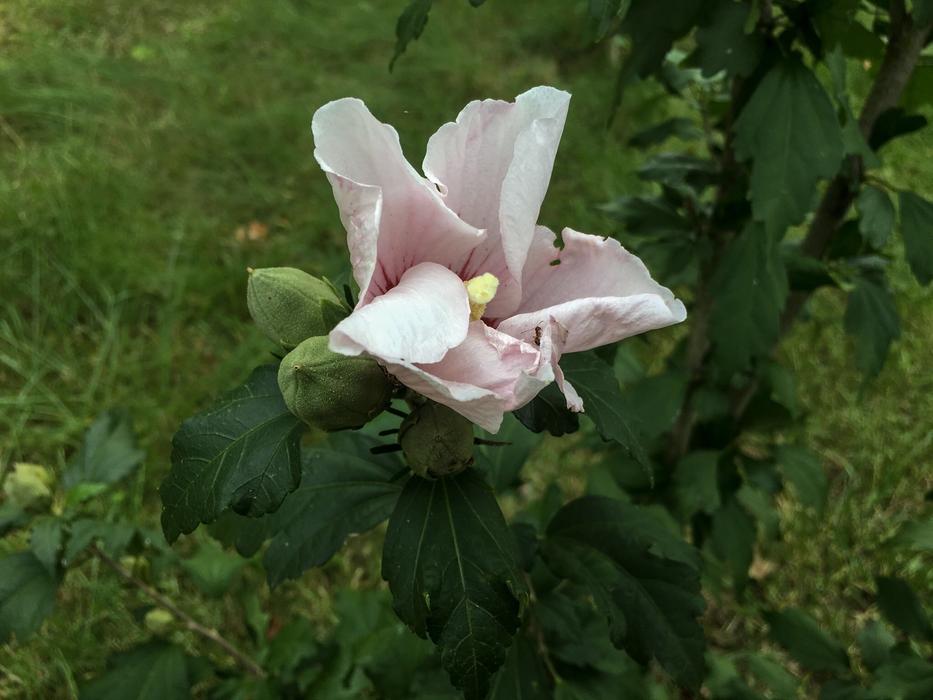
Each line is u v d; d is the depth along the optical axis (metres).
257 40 0.72
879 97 0.27
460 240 0.16
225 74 0.69
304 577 0.42
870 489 0.44
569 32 0.73
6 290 0.52
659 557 0.21
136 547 0.28
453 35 0.72
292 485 0.16
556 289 0.16
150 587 0.30
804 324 0.51
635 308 0.15
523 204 0.15
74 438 0.46
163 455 0.45
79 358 0.49
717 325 0.27
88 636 0.38
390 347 0.13
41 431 0.45
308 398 0.15
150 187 0.59
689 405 0.35
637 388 0.33
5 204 0.55
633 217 0.33
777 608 0.41
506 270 0.16
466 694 0.17
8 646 0.37
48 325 0.51
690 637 0.21
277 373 0.17
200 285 0.53
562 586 0.32
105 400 0.47
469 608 0.17
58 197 0.56
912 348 0.50
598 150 0.61
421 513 0.17
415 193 0.15
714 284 0.27
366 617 0.34
